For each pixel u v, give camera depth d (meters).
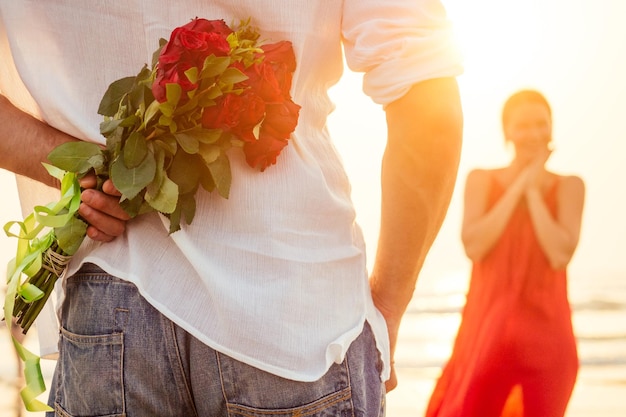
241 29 1.45
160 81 1.35
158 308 1.40
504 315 3.73
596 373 11.17
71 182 1.46
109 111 1.43
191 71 1.33
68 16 1.48
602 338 14.95
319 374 1.40
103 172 1.43
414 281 1.62
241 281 1.40
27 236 1.49
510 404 3.71
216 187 1.39
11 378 5.71
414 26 1.46
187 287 1.42
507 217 3.78
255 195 1.42
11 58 1.59
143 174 1.37
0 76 1.60
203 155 1.37
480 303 3.83
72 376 1.46
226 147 1.39
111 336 1.43
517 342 3.69
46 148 1.51
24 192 1.68
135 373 1.42
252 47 1.41
